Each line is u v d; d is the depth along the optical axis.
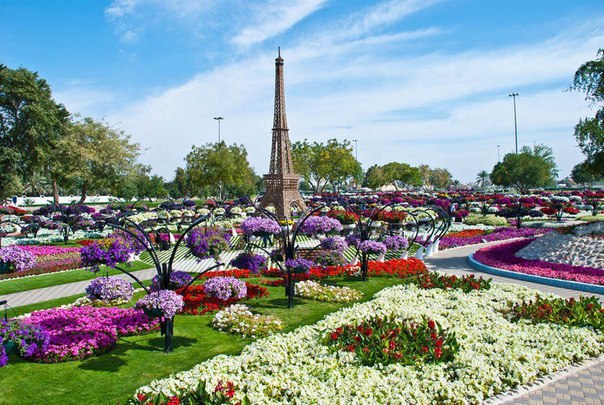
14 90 45.62
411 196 65.50
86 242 25.98
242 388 7.21
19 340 7.62
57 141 47.34
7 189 47.00
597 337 9.39
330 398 6.95
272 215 14.00
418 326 9.38
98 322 10.45
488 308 11.44
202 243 10.40
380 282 15.36
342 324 9.97
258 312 11.94
